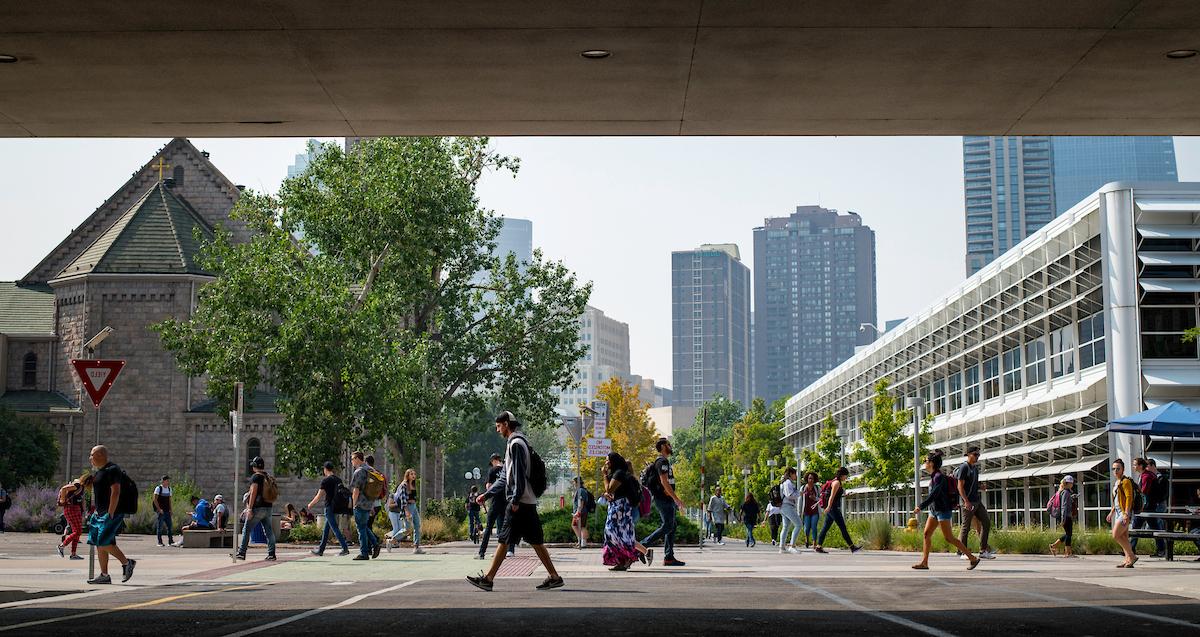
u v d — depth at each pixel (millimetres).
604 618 9992
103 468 15633
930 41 11711
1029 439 45656
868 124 14703
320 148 44688
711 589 13656
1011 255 47344
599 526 32500
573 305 52656
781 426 113125
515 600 12023
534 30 11367
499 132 15133
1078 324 41281
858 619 9883
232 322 40188
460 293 52406
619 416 76688
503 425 13641
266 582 15789
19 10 10945
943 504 18500
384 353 39219
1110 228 37938
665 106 13883
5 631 9086
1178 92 13398
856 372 78688
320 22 11195
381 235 42750
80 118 14414
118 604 11898
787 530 28359
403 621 9750
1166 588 13656
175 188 64750
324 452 38094
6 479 54812
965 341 54625
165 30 11445
